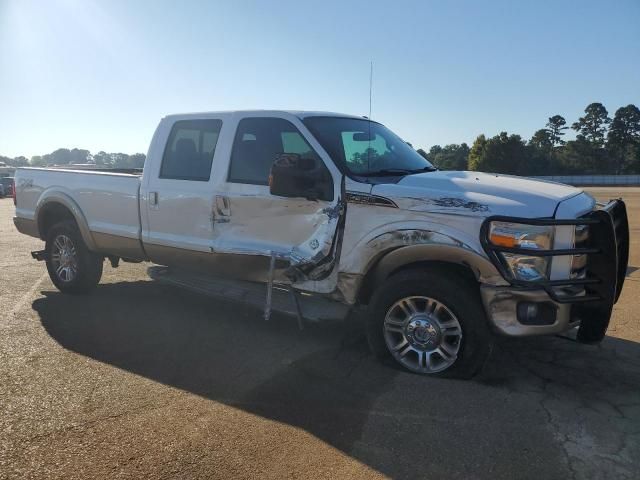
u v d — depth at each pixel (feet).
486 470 9.87
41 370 14.33
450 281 13.32
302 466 10.01
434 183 14.26
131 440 10.87
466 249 12.86
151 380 13.74
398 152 17.65
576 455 10.34
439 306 13.53
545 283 12.50
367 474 9.77
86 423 11.53
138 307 20.45
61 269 22.48
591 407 12.32
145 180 19.01
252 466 10.00
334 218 14.74
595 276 13.00
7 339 16.75
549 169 311.06
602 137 369.09
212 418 11.78
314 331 17.63
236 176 16.81
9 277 26.13
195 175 17.81
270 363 14.88
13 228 48.60
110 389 13.20
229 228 16.92
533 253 12.44
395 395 12.85
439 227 13.21
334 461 10.16
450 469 9.91
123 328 17.92
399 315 14.23
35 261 30.71
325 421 11.65
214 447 10.62
